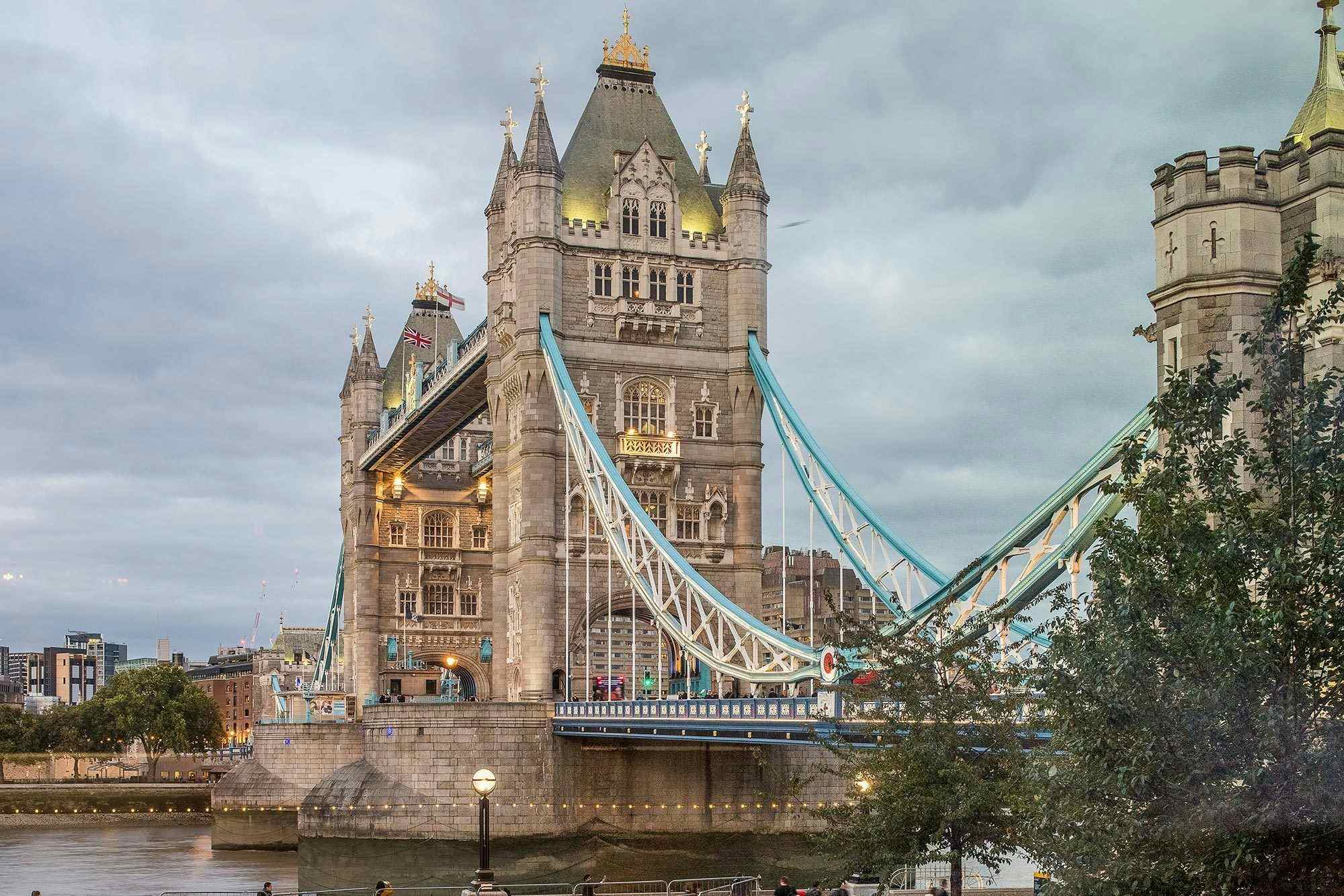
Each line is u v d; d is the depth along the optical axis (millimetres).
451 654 154875
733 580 110875
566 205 112750
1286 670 25906
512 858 96625
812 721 68125
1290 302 27391
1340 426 26656
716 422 112375
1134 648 27000
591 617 107750
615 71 118750
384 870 98062
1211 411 28172
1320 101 41469
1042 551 63812
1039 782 30859
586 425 102938
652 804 99750
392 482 158750
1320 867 25625
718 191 119875
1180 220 40656
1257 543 26703
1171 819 26469
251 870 107812
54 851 125062
